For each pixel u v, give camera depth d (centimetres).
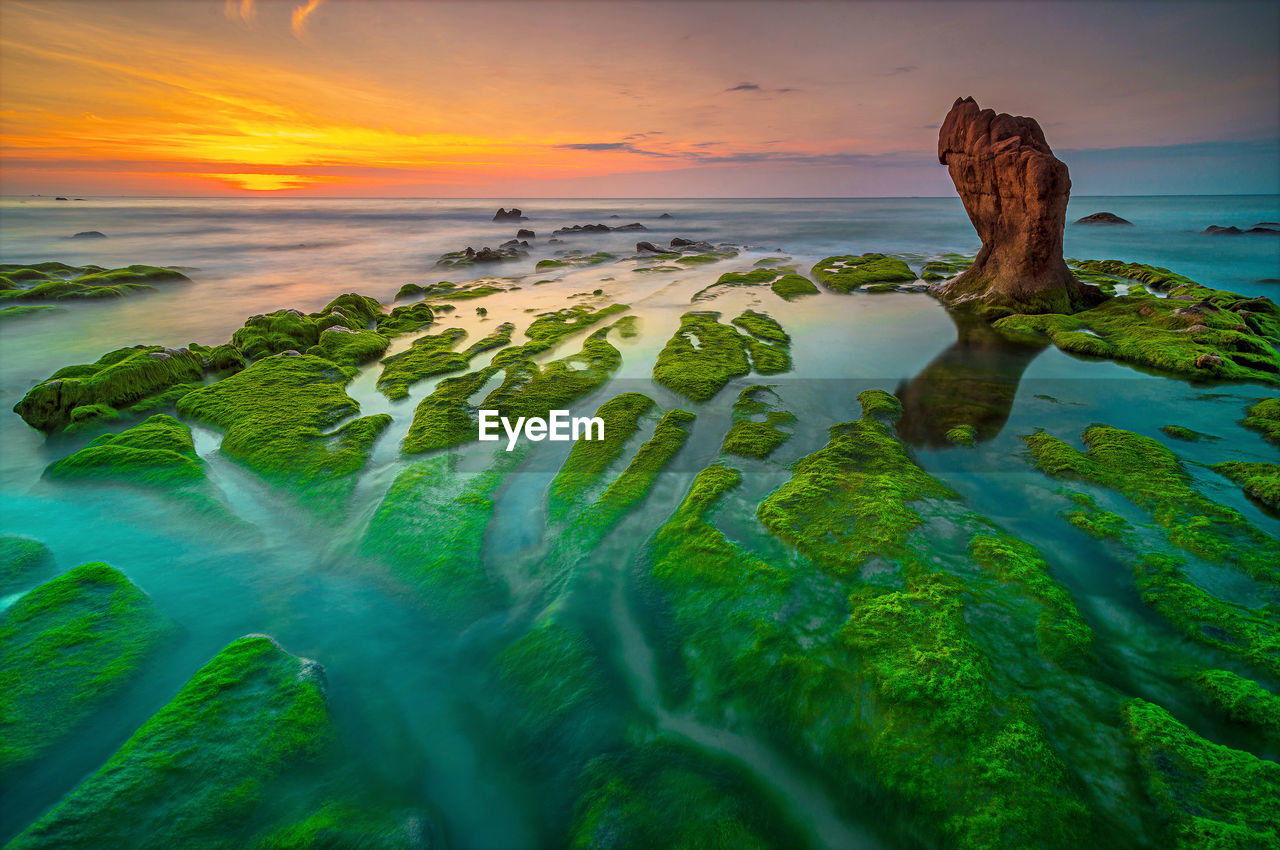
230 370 1950
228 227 8656
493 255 4797
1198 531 873
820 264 3866
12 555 952
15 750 614
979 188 2409
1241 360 1658
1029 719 595
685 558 905
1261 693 608
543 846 560
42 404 1520
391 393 1695
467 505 1087
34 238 6525
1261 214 9225
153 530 1048
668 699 694
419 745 660
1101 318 2139
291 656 739
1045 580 780
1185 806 513
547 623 809
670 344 2030
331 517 1084
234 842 534
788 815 561
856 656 687
